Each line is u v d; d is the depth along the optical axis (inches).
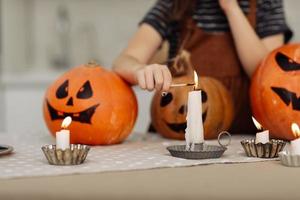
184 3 76.2
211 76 73.3
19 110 134.6
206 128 64.9
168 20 76.5
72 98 61.3
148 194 41.0
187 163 49.6
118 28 153.7
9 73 145.3
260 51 70.9
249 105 73.4
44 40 155.6
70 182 43.3
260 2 75.0
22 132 74.4
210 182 43.3
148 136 70.4
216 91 66.3
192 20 75.5
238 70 73.7
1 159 52.1
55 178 44.4
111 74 64.1
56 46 155.0
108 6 153.7
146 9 152.1
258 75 64.1
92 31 153.9
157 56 77.5
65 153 48.6
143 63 73.6
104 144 62.2
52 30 155.2
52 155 48.9
